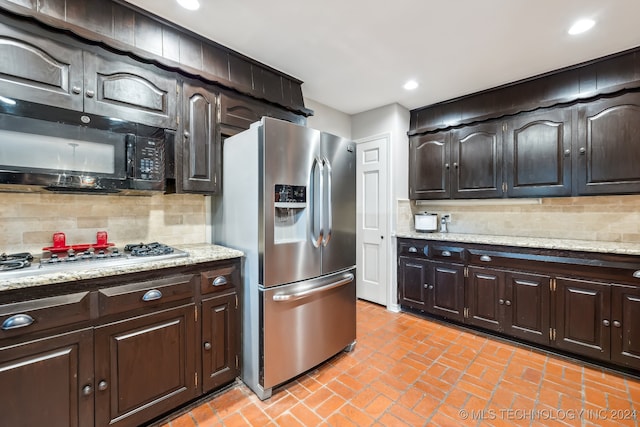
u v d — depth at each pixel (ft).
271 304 5.84
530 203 9.29
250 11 5.65
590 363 7.00
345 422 5.14
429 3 5.44
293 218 6.49
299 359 6.32
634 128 7.00
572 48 7.02
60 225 5.67
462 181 9.99
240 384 6.27
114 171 5.14
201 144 6.38
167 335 5.10
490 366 6.92
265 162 5.72
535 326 7.66
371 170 11.40
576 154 7.80
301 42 6.75
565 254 7.18
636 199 7.68
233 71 7.03
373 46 6.94
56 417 4.07
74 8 4.89
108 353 4.49
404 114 11.14
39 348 3.93
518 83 8.80
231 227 6.75
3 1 4.20
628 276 6.42
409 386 6.17
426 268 9.83
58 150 4.61
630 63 7.06
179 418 5.24
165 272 5.08
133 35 5.49
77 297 4.20
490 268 8.45
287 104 8.04
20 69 4.37
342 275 7.30
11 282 3.68
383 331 8.91
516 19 5.93
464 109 9.98
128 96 5.37
